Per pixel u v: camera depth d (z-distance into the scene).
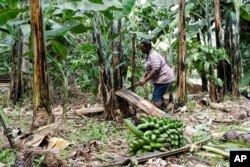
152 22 8.91
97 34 6.69
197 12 11.16
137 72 9.64
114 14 6.48
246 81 11.34
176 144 4.74
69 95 10.84
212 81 8.93
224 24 10.42
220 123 6.86
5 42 9.91
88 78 9.17
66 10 6.31
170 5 9.53
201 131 5.78
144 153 4.48
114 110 6.85
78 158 4.39
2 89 11.78
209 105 8.54
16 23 6.70
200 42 11.35
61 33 6.17
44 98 5.48
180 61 7.97
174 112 7.74
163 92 7.75
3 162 4.21
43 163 3.92
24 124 6.81
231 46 9.74
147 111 6.56
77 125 6.43
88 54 8.00
